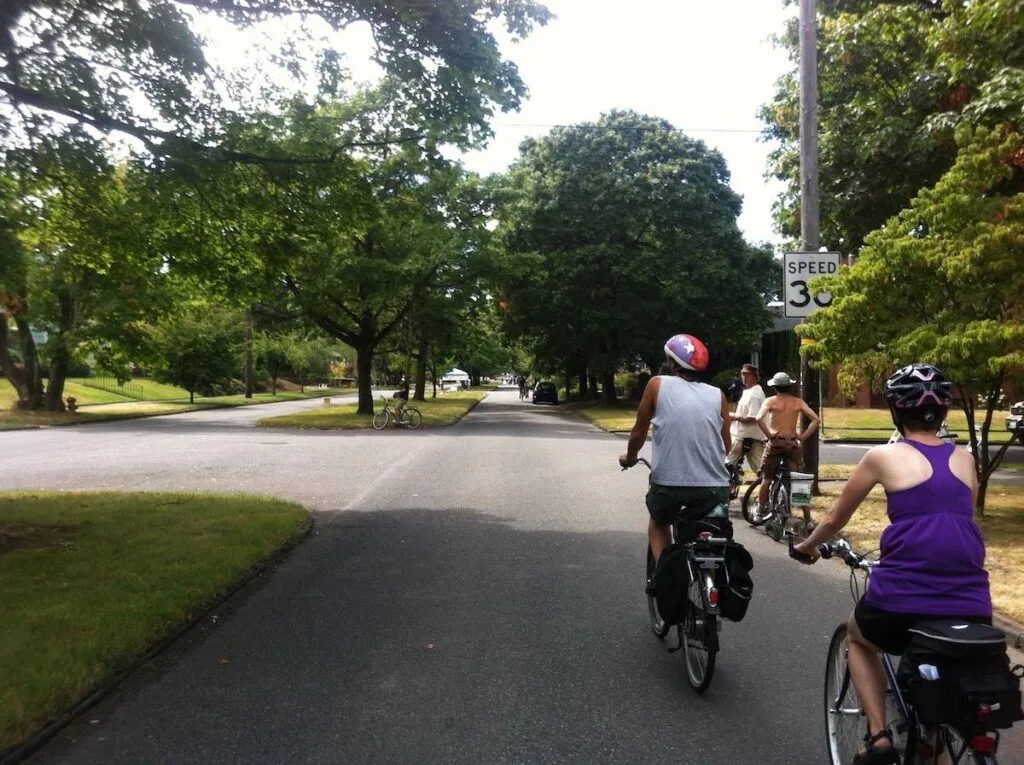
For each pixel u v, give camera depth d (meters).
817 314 9.35
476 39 8.99
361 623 5.92
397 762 3.81
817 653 5.34
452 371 114.62
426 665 5.07
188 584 6.42
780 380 9.30
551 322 40.78
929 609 2.90
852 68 13.80
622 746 3.98
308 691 4.65
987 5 8.11
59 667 4.60
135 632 5.27
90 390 52.34
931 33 10.24
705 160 41.53
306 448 19.55
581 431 26.50
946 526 2.96
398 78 9.72
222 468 15.24
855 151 13.60
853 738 3.57
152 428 27.83
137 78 9.31
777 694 4.63
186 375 47.56
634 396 50.03
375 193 11.66
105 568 6.85
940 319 8.66
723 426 5.06
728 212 42.66
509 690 4.67
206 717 4.30
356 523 9.78
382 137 10.88
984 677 2.65
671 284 38.97
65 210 10.35
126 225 10.19
